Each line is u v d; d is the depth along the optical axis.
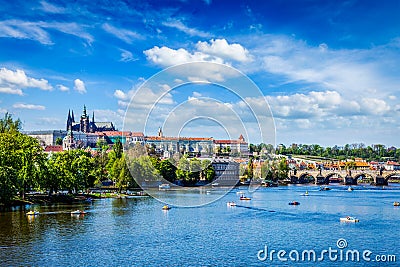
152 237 91.38
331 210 142.12
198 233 96.31
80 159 173.38
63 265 70.06
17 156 137.50
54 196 159.75
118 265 70.19
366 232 100.12
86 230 98.12
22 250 78.81
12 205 137.00
